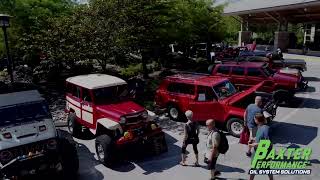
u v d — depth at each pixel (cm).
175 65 2709
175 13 2114
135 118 1009
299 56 3400
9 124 898
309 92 1852
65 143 898
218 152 837
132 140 977
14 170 822
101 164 1006
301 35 4869
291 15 3959
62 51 1633
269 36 5497
